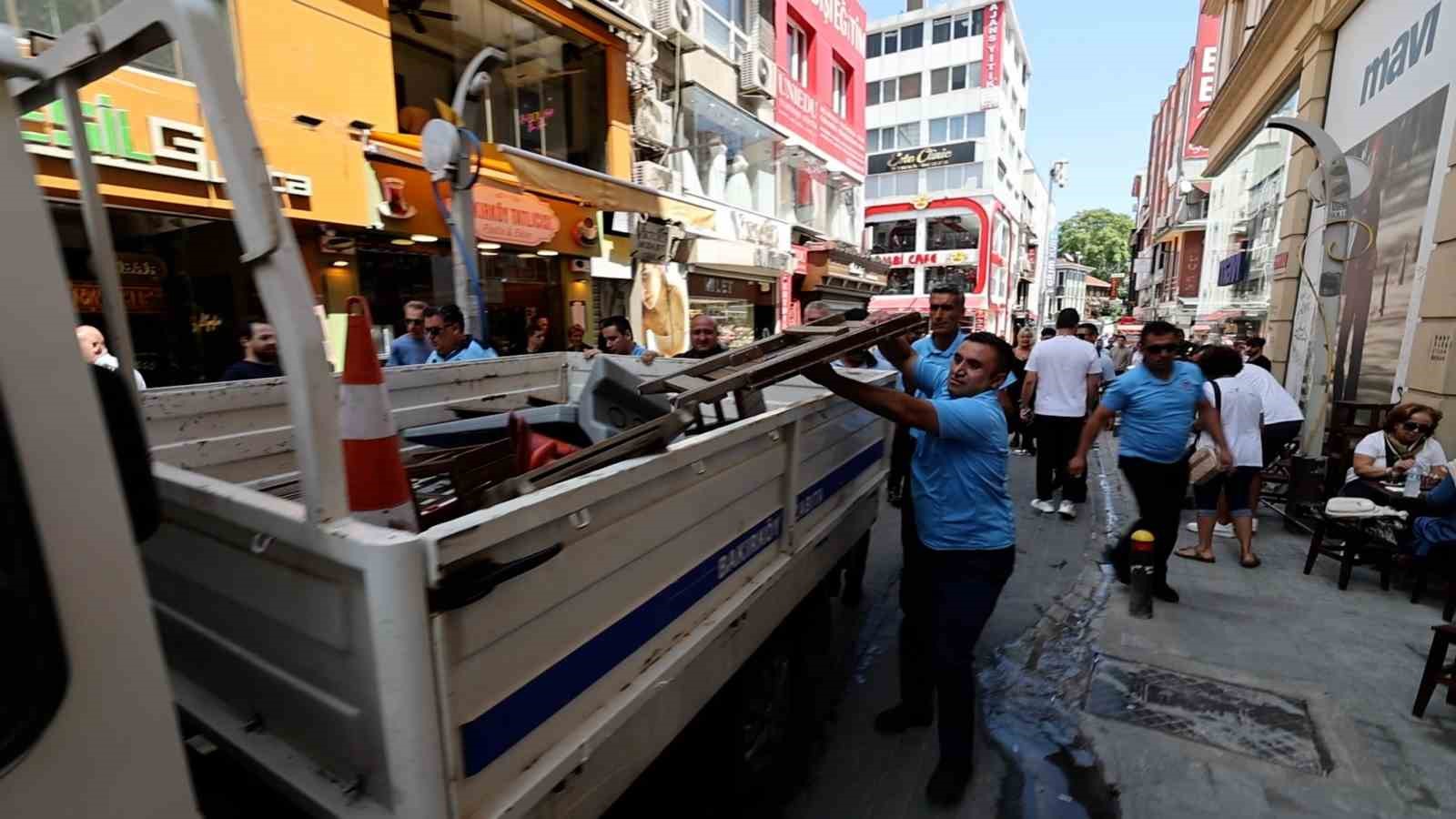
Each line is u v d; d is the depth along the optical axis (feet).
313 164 22.04
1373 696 10.76
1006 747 9.80
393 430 4.67
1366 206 23.84
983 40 117.39
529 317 32.22
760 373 7.05
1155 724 10.18
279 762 4.67
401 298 26.86
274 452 8.54
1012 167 142.82
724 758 7.80
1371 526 14.60
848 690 11.49
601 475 4.90
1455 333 17.40
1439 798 8.50
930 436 8.93
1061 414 20.95
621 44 36.14
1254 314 47.50
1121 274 261.44
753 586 7.57
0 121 2.69
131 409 4.39
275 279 3.62
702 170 47.01
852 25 71.05
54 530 2.78
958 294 13.33
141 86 18.04
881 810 8.64
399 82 28.19
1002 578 8.79
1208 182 96.94
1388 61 22.86
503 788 4.33
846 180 71.10
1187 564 16.88
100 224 4.68
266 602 4.58
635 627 5.60
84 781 2.86
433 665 3.71
